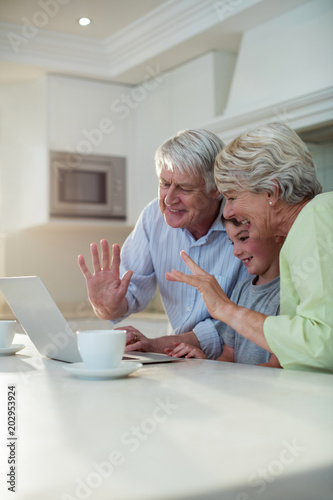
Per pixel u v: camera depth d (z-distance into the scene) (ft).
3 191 12.84
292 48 8.73
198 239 5.62
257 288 4.61
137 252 6.01
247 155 3.62
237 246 4.45
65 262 13.70
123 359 3.80
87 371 2.93
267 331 3.27
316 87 7.85
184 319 5.79
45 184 11.98
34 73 12.00
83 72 12.03
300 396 2.48
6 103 12.76
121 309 5.70
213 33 9.90
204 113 10.86
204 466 1.54
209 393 2.57
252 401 2.38
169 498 1.33
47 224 12.12
